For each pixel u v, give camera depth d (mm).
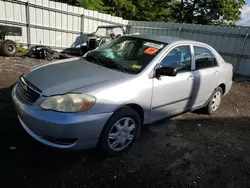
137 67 2982
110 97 2479
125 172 2533
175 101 3430
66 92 2354
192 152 3135
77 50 10852
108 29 10617
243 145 3533
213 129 3996
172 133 3629
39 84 2525
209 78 4031
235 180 2650
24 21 9062
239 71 9812
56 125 2232
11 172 2297
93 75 2744
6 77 5422
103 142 2572
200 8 20734
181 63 3490
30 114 2344
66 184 2240
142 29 12445
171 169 2695
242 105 5805
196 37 10695
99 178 2381
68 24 10508
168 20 21078
